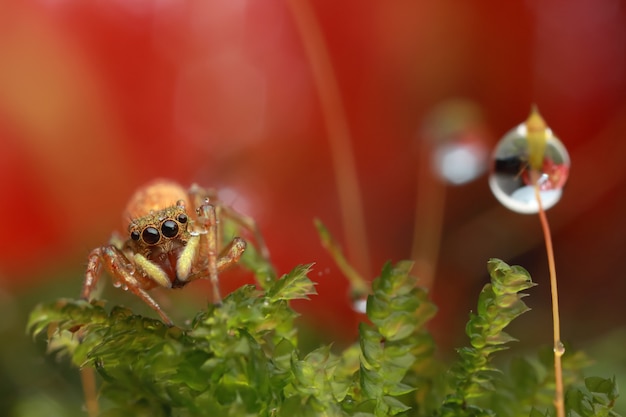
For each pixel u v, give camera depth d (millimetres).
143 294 53
